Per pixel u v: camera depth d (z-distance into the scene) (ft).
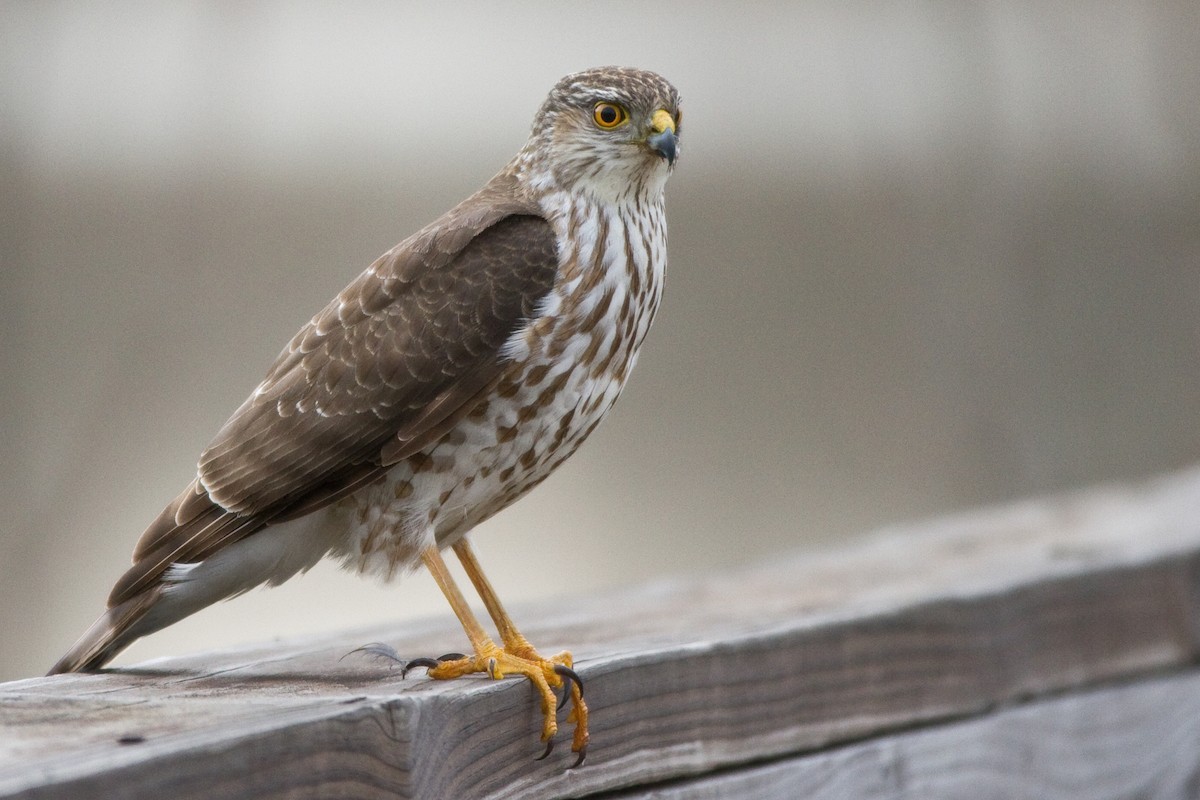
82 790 10.66
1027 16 60.08
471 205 19.89
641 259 19.44
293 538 18.35
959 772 20.04
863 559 25.39
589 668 15.55
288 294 48.93
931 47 59.72
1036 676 21.43
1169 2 62.95
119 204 47.98
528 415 18.38
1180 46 63.46
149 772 11.07
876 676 18.98
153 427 46.78
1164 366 58.85
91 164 47.98
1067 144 60.39
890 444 55.52
